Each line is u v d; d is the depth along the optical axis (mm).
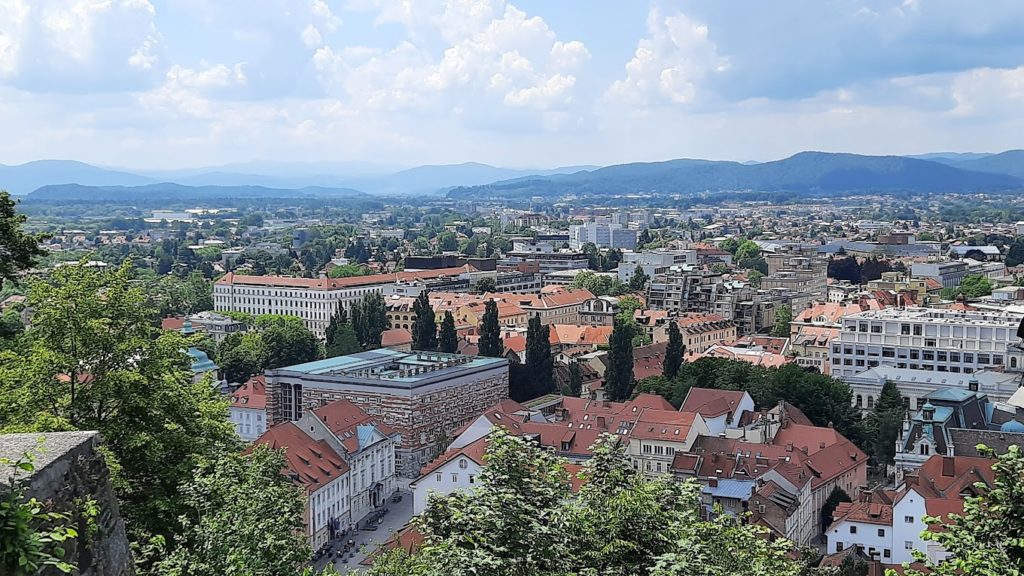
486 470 51000
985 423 191750
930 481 142625
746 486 150375
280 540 55562
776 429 185125
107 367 74312
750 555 60156
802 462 163000
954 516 45406
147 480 71812
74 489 33875
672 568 47219
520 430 181750
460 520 48219
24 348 75812
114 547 35625
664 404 197000
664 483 56438
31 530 29594
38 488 31812
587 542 51812
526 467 51656
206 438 77500
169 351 77875
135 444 69438
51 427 63812
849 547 141000
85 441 35188
